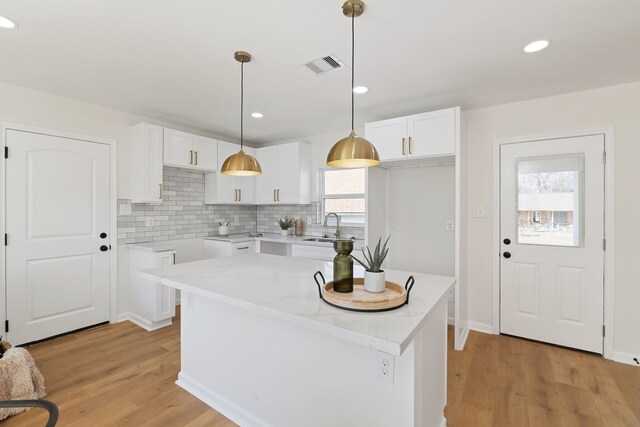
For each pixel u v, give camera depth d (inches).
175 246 155.4
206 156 158.4
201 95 114.5
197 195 168.7
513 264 120.0
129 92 112.1
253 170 88.2
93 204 126.7
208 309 80.9
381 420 54.7
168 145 141.6
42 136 112.7
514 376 93.0
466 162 124.6
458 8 65.1
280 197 176.2
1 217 104.7
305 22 70.2
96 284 128.4
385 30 73.0
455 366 99.0
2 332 105.2
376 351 54.1
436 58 86.1
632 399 81.8
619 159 101.8
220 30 73.3
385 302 52.5
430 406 63.2
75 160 121.2
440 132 113.0
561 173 110.8
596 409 77.9
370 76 97.5
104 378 90.8
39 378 82.7
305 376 63.7
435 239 141.3
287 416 66.6
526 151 116.9
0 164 104.0
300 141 179.0
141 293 131.3
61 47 80.9
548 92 108.9
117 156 133.1
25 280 110.0
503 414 76.2
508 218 120.6
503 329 122.3
